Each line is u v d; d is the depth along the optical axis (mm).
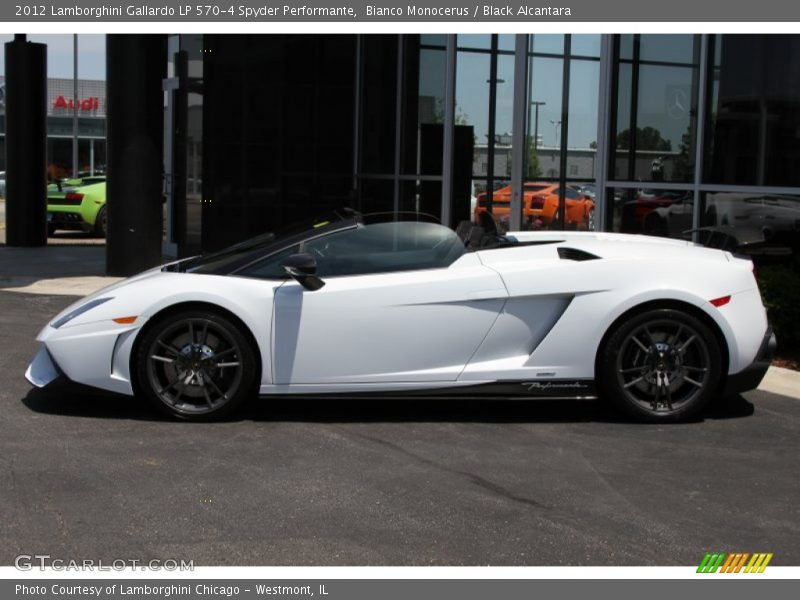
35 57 15664
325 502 4094
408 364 5328
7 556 3510
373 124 12859
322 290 5289
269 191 12695
